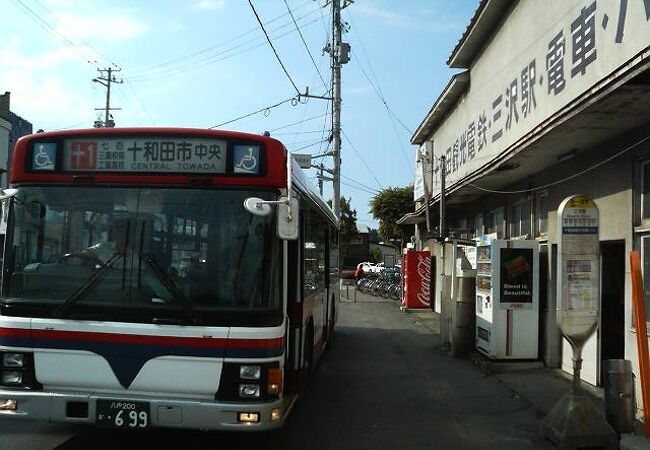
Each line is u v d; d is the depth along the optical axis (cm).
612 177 856
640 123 762
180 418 490
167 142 534
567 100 814
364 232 7644
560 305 649
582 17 768
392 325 1777
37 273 525
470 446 632
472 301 1209
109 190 532
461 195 1595
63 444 593
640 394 773
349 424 708
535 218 1166
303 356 731
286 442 632
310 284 791
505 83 1123
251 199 502
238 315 502
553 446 634
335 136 2603
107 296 512
